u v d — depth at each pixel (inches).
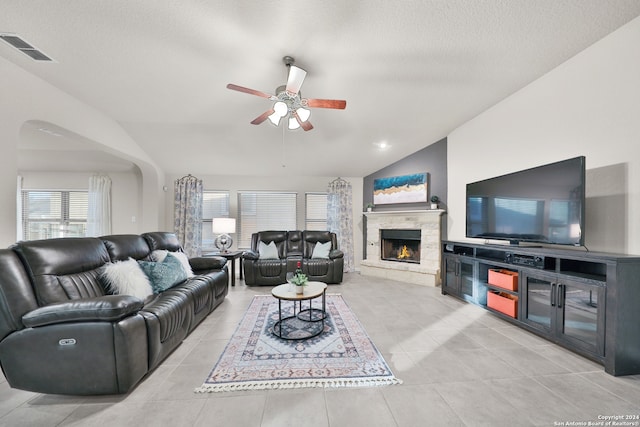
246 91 87.4
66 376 62.1
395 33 81.1
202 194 215.3
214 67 98.3
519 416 56.3
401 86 113.1
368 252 214.8
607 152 85.4
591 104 89.6
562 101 99.0
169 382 68.9
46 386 62.3
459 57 93.7
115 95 117.8
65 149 174.4
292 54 90.8
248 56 92.0
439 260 173.0
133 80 106.4
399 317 115.0
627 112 80.4
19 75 93.4
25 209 209.8
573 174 86.7
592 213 90.0
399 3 70.0
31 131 144.6
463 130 154.1
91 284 81.6
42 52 87.0
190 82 108.6
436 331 100.1
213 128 154.4
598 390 64.7
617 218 83.4
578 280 79.4
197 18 74.8
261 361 79.0
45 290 67.9
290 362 78.3
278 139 169.2
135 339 65.4
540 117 107.8
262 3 69.6
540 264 93.0
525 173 105.2
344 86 112.6
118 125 148.3
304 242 200.5
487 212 125.3
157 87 112.1
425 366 75.9
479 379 69.6
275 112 97.6
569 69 96.3
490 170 135.0
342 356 81.7
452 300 140.1
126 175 215.5
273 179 227.6
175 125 150.3
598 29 81.3
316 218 234.2
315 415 57.1
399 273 186.7
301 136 165.6
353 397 63.0
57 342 61.8
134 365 64.8
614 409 58.2
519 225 107.9
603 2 70.7
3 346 61.9
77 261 80.5
